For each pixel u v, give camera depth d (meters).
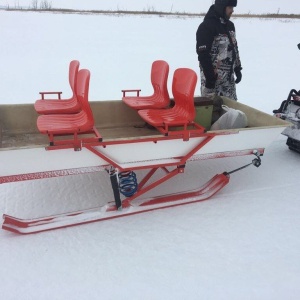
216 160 3.69
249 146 2.83
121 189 2.58
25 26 13.40
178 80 2.81
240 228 2.55
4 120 2.98
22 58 8.56
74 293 1.94
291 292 1.98
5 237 2.38
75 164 2.39
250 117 3.20
